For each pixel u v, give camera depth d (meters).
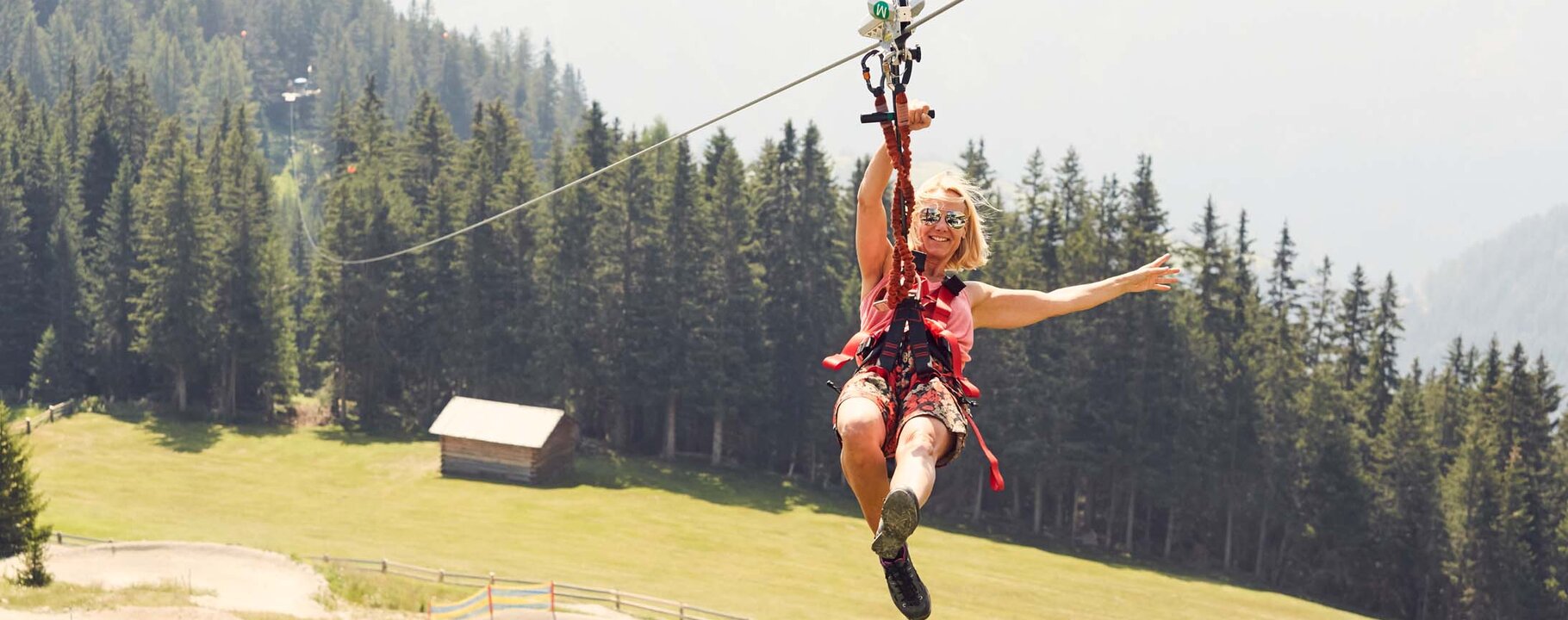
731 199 98.19
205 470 81.00
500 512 72.00
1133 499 90.81
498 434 81.25
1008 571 72.12
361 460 87.00
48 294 105.44
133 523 60.31
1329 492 87.62
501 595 42.62
